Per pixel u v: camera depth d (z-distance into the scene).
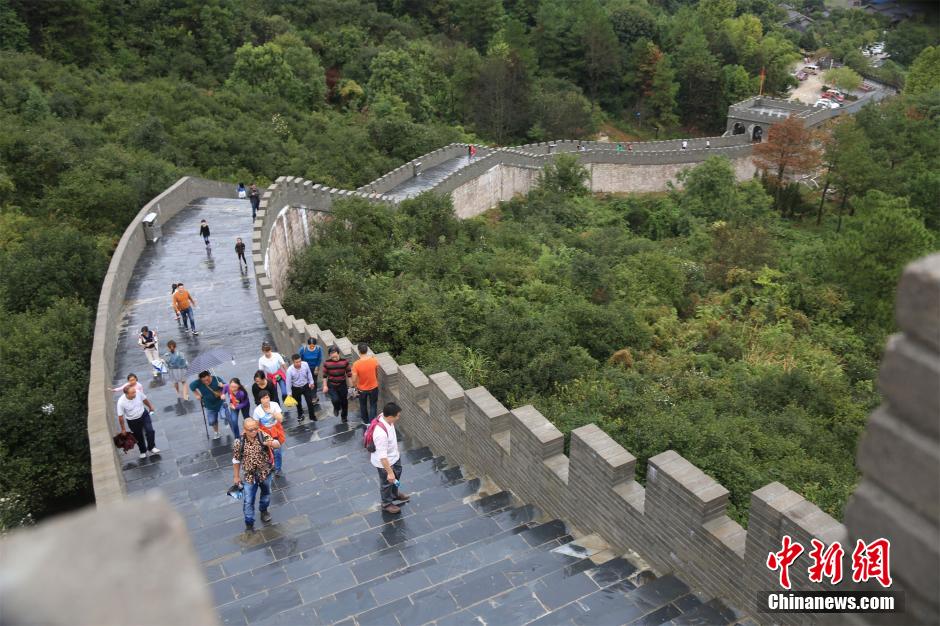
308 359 15.48
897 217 38.00
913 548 2.63
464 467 12.81
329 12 89.25
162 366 18.44
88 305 26.31
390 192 47.81
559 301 31.72
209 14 73.50
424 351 23.00
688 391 23.78
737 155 65.44
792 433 19.98
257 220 26.83
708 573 8.55
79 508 20.98
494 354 23.20
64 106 49.06
